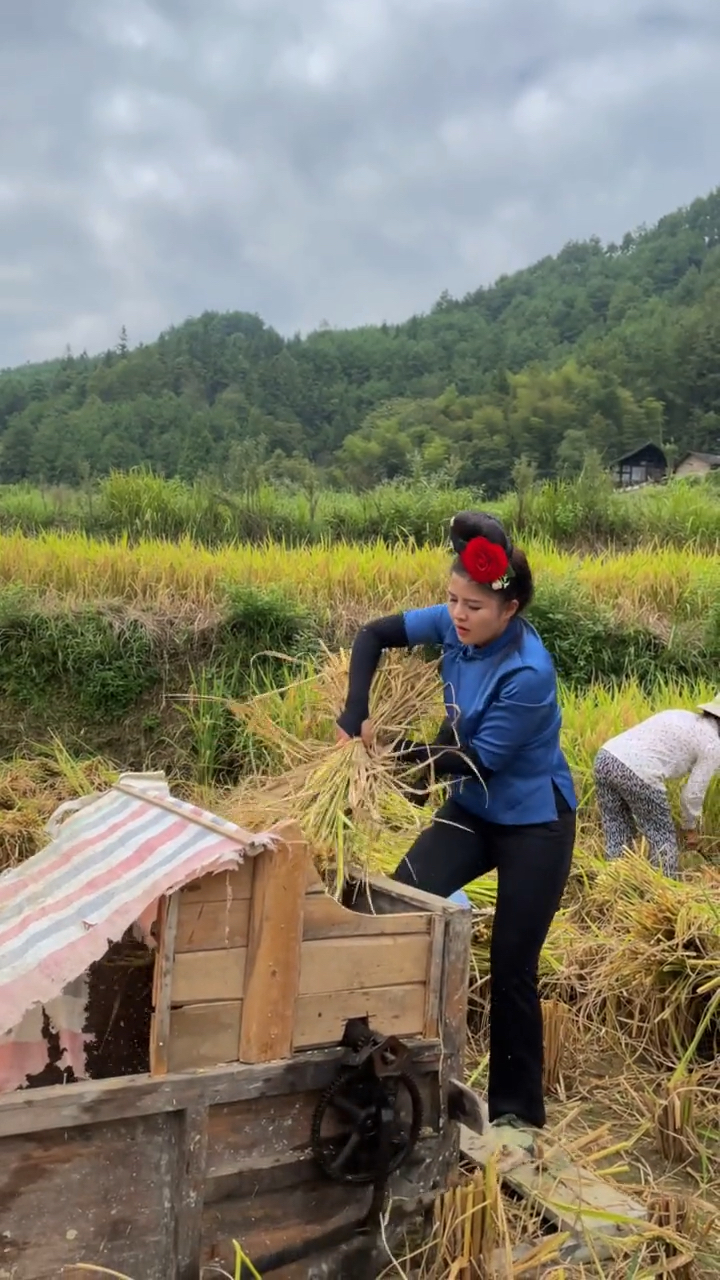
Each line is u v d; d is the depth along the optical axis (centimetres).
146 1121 228
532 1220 298
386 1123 252
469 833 353
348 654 376
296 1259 250
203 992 237
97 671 884
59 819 312
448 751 324
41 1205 218
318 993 254
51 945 225
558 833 344
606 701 805
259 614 915
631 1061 424
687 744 581
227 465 1511
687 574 1130
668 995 434
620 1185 332
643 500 1595
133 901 227
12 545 1066
